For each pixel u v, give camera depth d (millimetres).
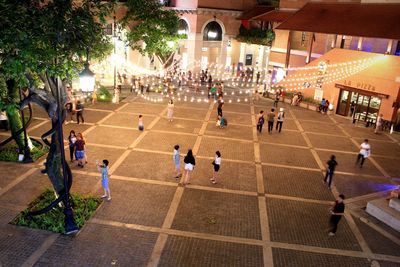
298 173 17344
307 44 34344
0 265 10000
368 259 11289
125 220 12461
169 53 34375
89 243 11156
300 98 31719
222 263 10641
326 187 16109
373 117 26984
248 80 40812
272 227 12672
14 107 10828
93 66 35156
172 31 31219
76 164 16609
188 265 10477
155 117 24766
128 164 16891
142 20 29828
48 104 11617
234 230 12328
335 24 28438
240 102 31594
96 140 19703
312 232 12547
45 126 21531
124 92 31828
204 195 14570
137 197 14023
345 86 28625
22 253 10539
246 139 21641
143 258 10633
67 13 10414
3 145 17562
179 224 12445
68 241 11188
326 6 30844
